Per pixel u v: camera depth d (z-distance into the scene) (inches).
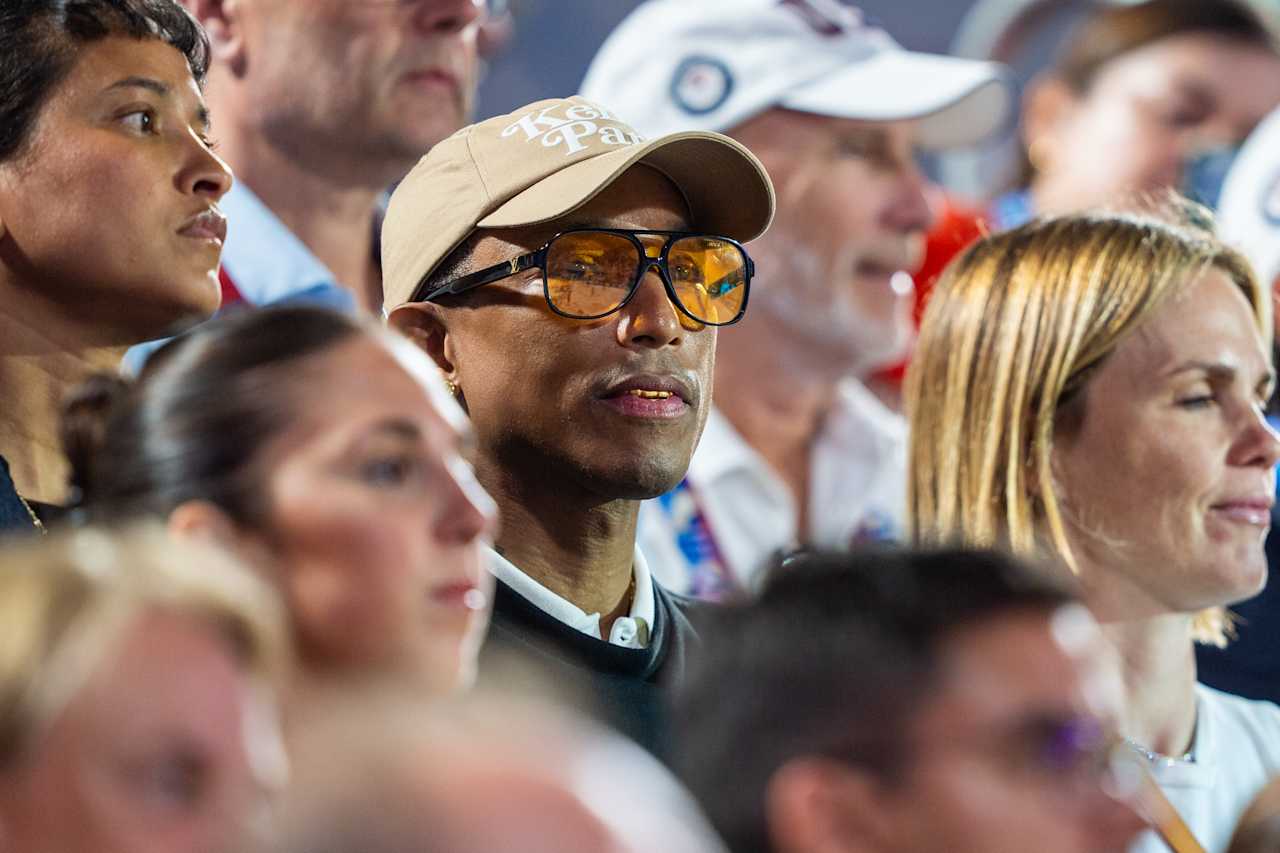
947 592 245.1
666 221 373.1
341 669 250.1
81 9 364.8
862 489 667.4
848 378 681.6
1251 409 420.8
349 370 262.1
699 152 369.7
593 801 142.5
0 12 361.4
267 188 540.1
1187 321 418.0
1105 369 418.0
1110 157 808.3
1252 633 537.6
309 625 251.0
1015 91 834.2
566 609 364.2
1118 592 419.2
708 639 255.0
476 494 267.3
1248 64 802.2
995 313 429.1
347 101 530.9
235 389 257.9
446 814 136.7
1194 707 432.1
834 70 655.8
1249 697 536.1
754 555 611.8
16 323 360.5
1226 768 429.1
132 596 178.7
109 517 258.1
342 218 556.4
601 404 362.3
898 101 652.1
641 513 601.3
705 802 239.5
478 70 657.0
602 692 358.0
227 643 182.1
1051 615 245.0
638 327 363.3
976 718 234.2
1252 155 693.9
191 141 370.0
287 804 139.7
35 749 171.9
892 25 826.2
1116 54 814.5
